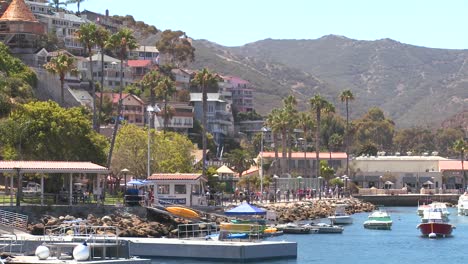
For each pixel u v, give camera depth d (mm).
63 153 129375
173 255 85375
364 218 169750
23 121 128125
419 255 99062
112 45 156750
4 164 105938
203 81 163500
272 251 87375
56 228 90812
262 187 176000
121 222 100188
